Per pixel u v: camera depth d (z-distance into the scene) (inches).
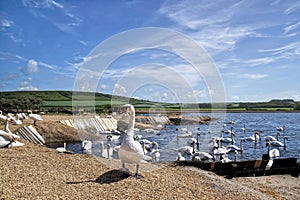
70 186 258.1
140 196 243.8
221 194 281.1
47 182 267.1
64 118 1093.1
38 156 396.5
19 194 227.5
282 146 852.6
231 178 411.5
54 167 331.6
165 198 245.8
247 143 946.1
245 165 430.3
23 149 462.9
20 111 1624.0
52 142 741.3
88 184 268.1
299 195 327.6
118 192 249.3
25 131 705.6
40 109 1715.1
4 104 1774.1
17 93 2716.5
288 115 2815.0
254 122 1941.4
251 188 345.4
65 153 439.5
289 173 438.6
